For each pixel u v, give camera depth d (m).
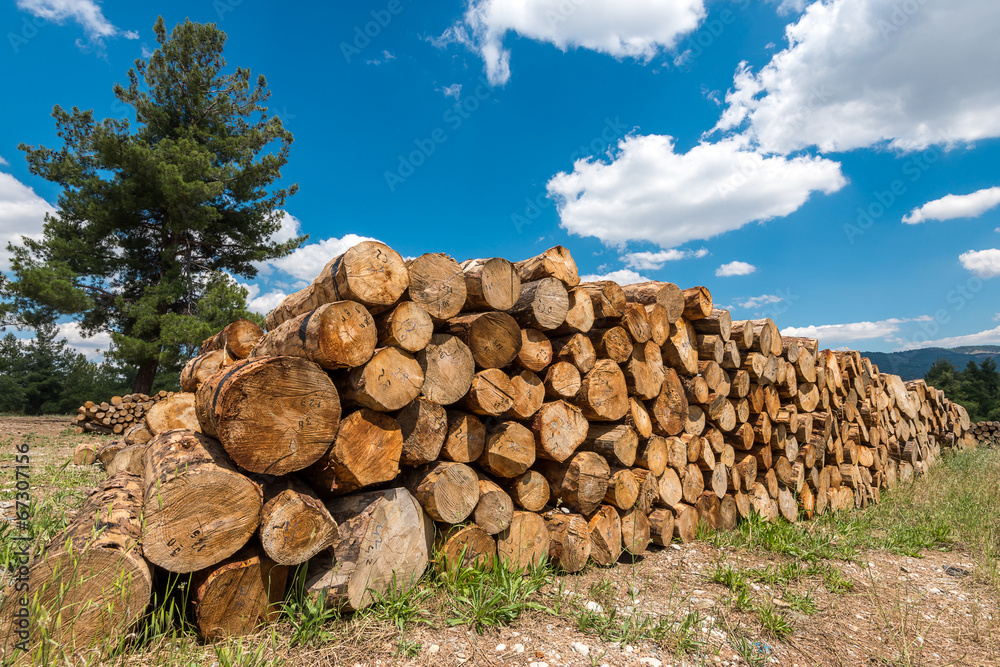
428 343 2.95
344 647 2.22
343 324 2.49
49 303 14.12
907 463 7.95
